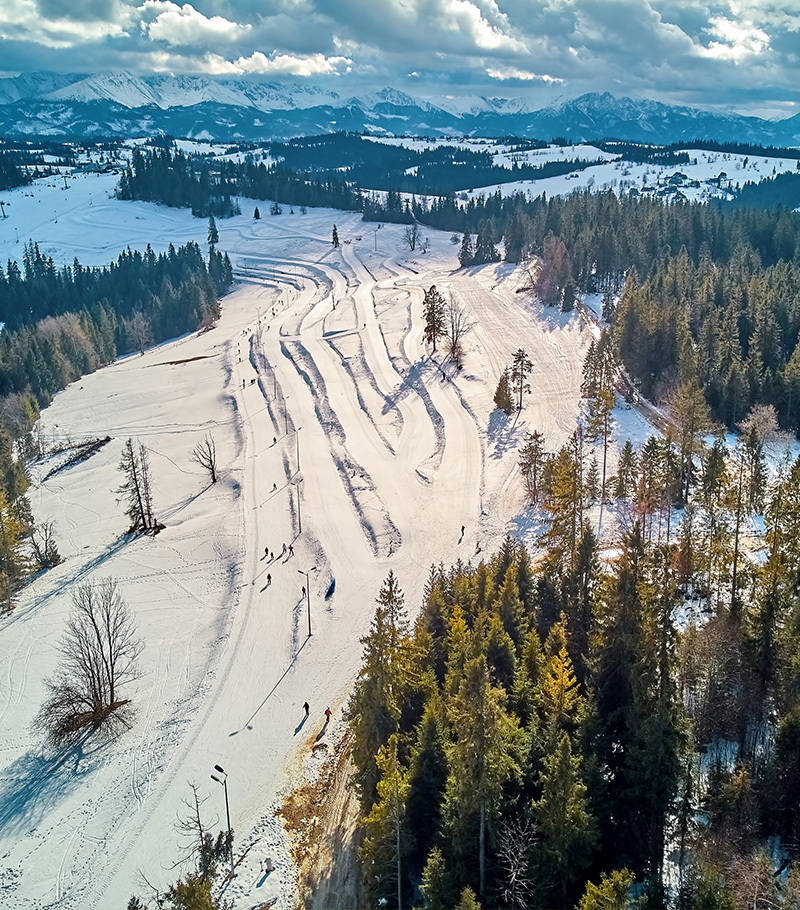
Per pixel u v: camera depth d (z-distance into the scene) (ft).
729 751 143.74
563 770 114.62
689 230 623.36
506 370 371.35
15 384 499.10
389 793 120.37
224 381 475.31
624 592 143.95
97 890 152.46
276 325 592.60
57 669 220.23
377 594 242.17
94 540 300.20
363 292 654.53
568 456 243.60
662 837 125.18
